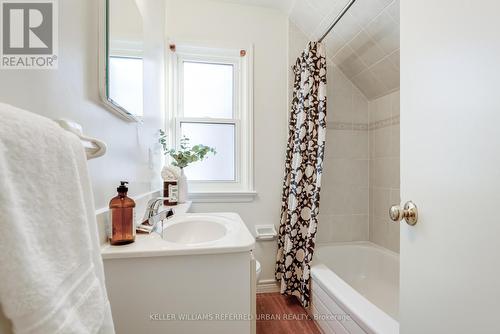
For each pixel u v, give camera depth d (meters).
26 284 0.29
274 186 2.09
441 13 0.56
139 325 0.78
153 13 1.62
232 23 2.03
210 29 2.00
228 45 2.02
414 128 0.64
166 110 1.96
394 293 1.86
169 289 0.79
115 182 1.01
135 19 1.19
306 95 1.75
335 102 2.19
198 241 1.25
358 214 2.25
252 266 0.87
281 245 1.98
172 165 1.79
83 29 0.76
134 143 1.24
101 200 0.88
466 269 0.50
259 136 2.07
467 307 0.50
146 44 1.47
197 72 2.12
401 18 0.69
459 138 0.52
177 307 0.79
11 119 0.31
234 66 2.14
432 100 0.59
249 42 2.05
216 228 1.22
